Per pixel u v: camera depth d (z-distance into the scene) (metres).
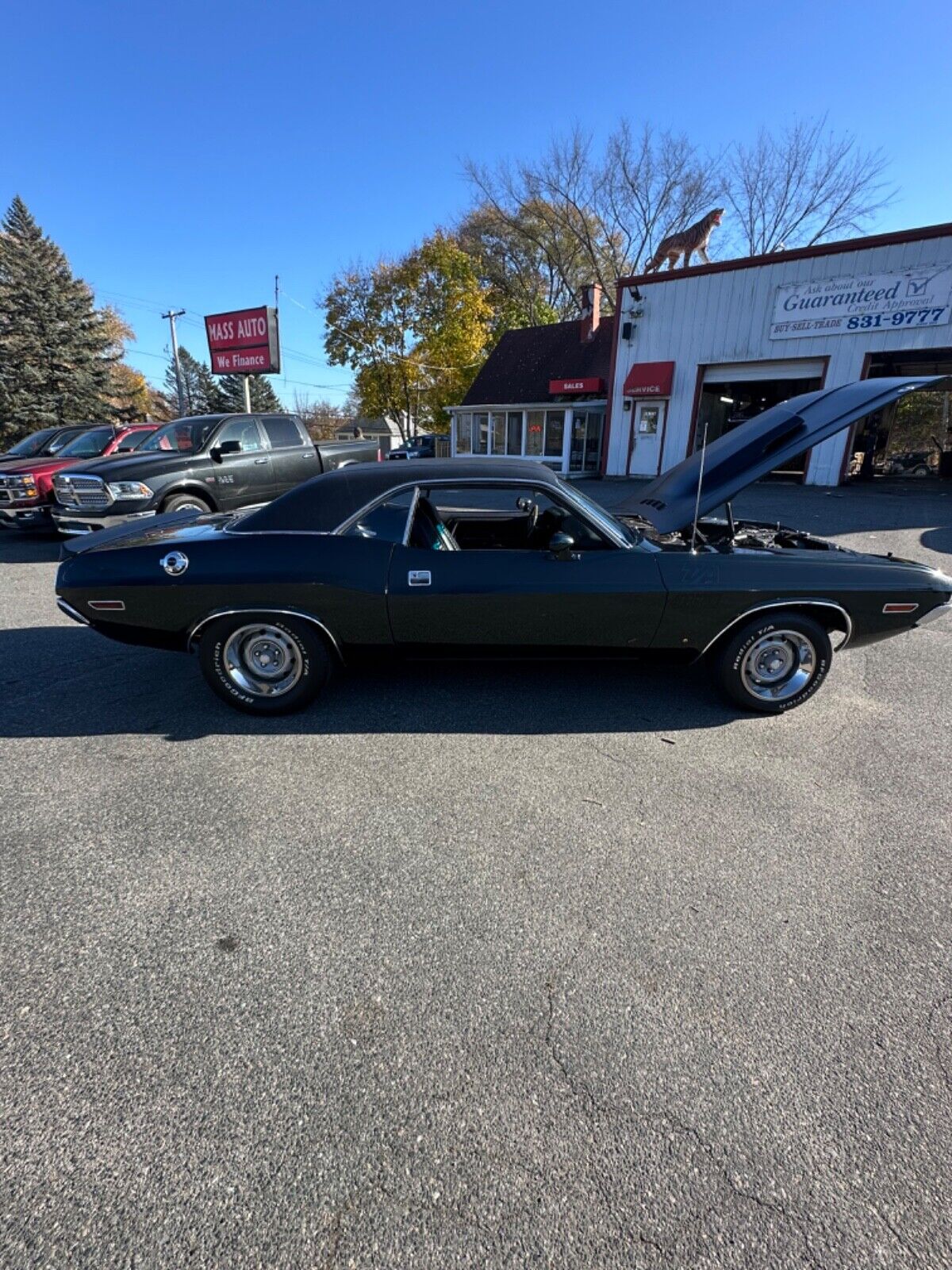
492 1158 1.39
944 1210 1.30
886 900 2.19
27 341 27.38
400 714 3.60
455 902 2.17
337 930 2.05
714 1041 1.67
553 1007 1.77
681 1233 1.26
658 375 16.70
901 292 13.08
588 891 2.23
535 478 3.37
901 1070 1.60
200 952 1.96
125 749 3.21
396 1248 1.23
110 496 7.02
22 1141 1.42
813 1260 1.21
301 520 3.36
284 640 3.39
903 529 9.09
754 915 2.12
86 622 3.38
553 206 32.78
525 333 25.94
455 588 3.25
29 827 2.58
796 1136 1.44
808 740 3.34
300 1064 1.60
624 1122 1.47
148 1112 1.49
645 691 3.93
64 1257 1.21
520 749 3.22
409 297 30.02
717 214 19.41
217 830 2.56
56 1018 1.74
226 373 19.83
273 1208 1.29
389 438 58.41
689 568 3.32
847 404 3.64
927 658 4.56
